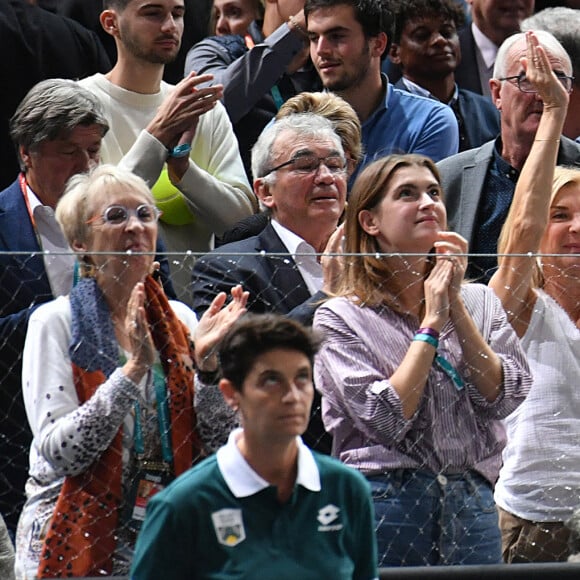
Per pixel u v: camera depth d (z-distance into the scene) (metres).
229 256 16.44
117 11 22.31
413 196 16.42
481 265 16.88
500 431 15.88
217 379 15.05
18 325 15.57
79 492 14.70
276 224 19.00
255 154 19.19
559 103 18.84
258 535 12.31
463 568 15.17
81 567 14.56
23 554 14.88
